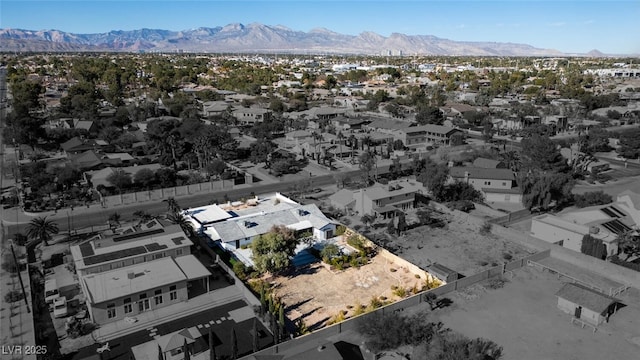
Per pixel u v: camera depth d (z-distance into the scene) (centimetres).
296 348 5091
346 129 17412
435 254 7619
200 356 4997
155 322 5622
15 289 6203
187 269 6338
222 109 19925
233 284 6575
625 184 11625
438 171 10069
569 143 14875
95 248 6569
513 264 7006
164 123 14800
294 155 14100
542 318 5772
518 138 16688
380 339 5122
